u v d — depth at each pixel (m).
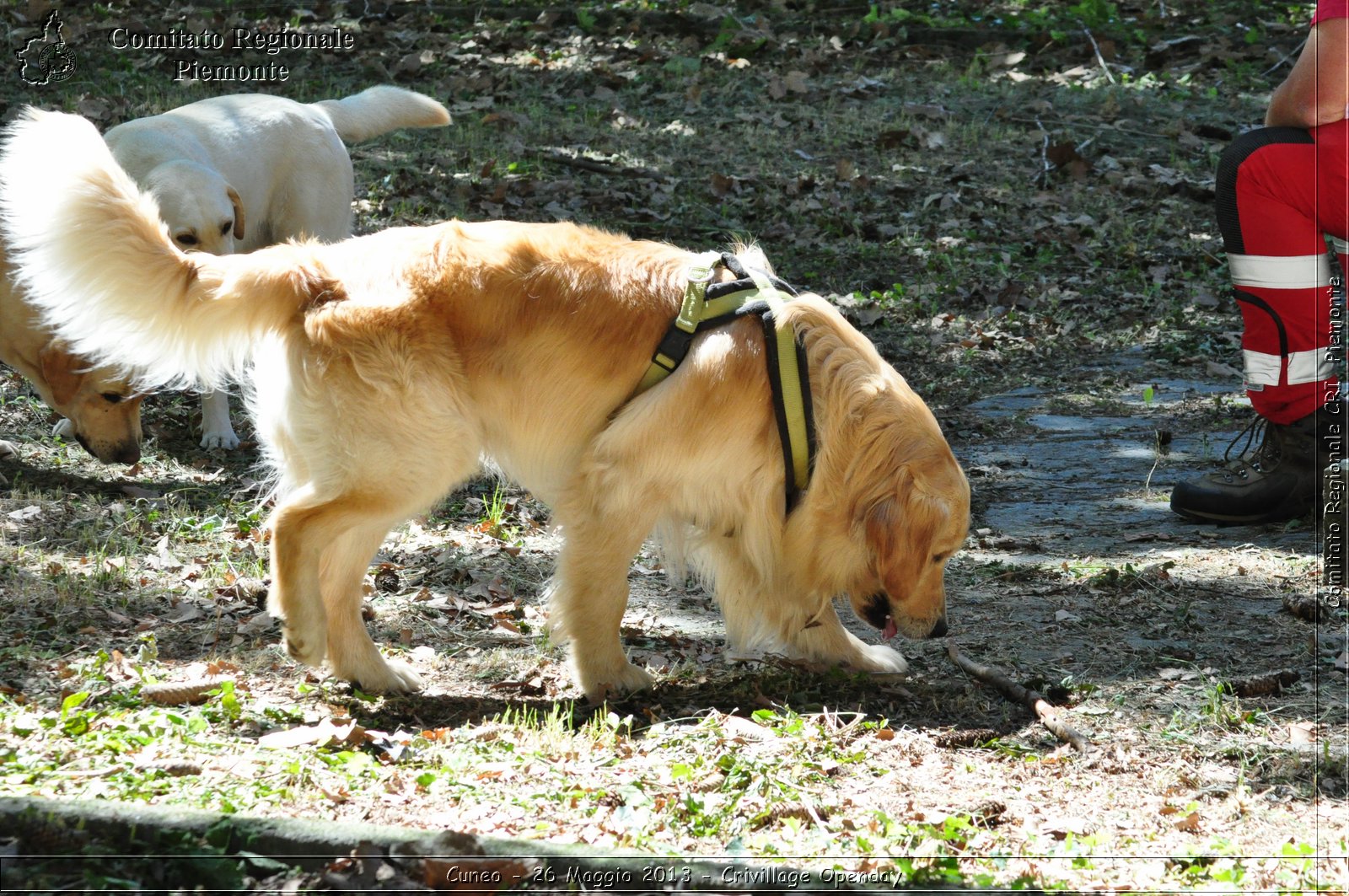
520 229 5.18
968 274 12.60
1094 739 4.88
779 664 5.68
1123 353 11.19
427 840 3.53
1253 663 5.55
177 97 14.51
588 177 13.86
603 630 5.23
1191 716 5.05
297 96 15.30
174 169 8.04
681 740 4.77
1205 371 10.67
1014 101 16.92
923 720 5.17
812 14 19.50
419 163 13.68
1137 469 8.58
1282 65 18.41
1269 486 7.27
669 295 5.07
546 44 17.83
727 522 5.31
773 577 5.43
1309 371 7.05
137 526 7.03
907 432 5.16
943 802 4.32
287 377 4.89
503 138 14.59
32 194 4.72
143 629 5.77
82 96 14.09
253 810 3.88
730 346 5.01
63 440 8.42
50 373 7.68
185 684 4.97
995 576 6.73
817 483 5.19
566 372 5.00
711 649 5.95
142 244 4.76
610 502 5.03
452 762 4.46
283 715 4.82
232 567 6.54
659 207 13.32
